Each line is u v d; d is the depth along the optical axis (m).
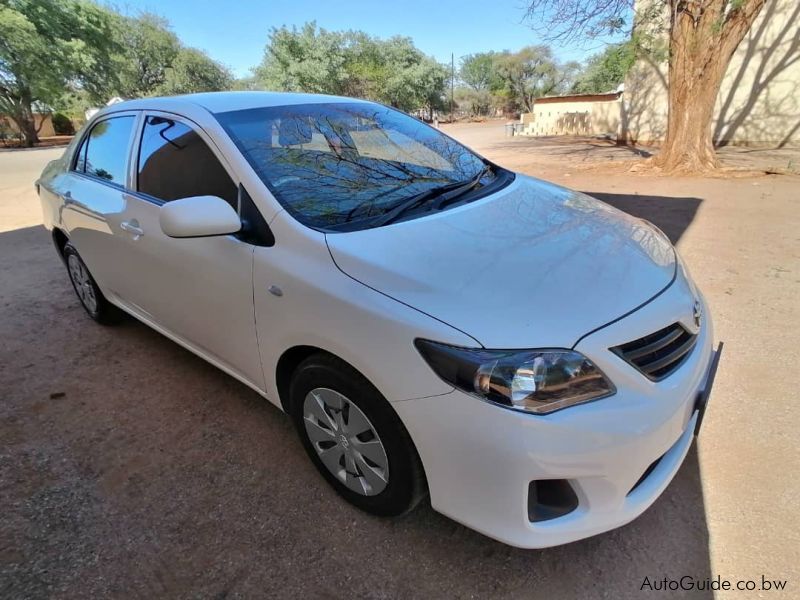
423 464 1.70
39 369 3.28
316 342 1.89
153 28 42.94
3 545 1.99
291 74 33.94
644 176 9.85
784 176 8.85
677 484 2.20
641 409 1.60
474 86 65.38
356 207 2.22
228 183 2.27
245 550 1.95
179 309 2.66
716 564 1.84
